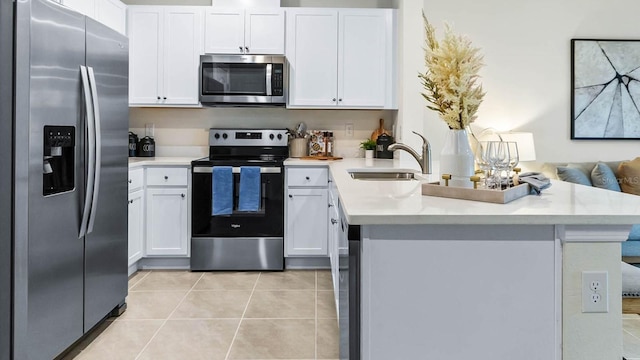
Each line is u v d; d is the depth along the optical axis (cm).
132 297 302
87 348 226
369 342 124
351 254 124
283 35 379
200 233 362
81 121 216
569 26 408
